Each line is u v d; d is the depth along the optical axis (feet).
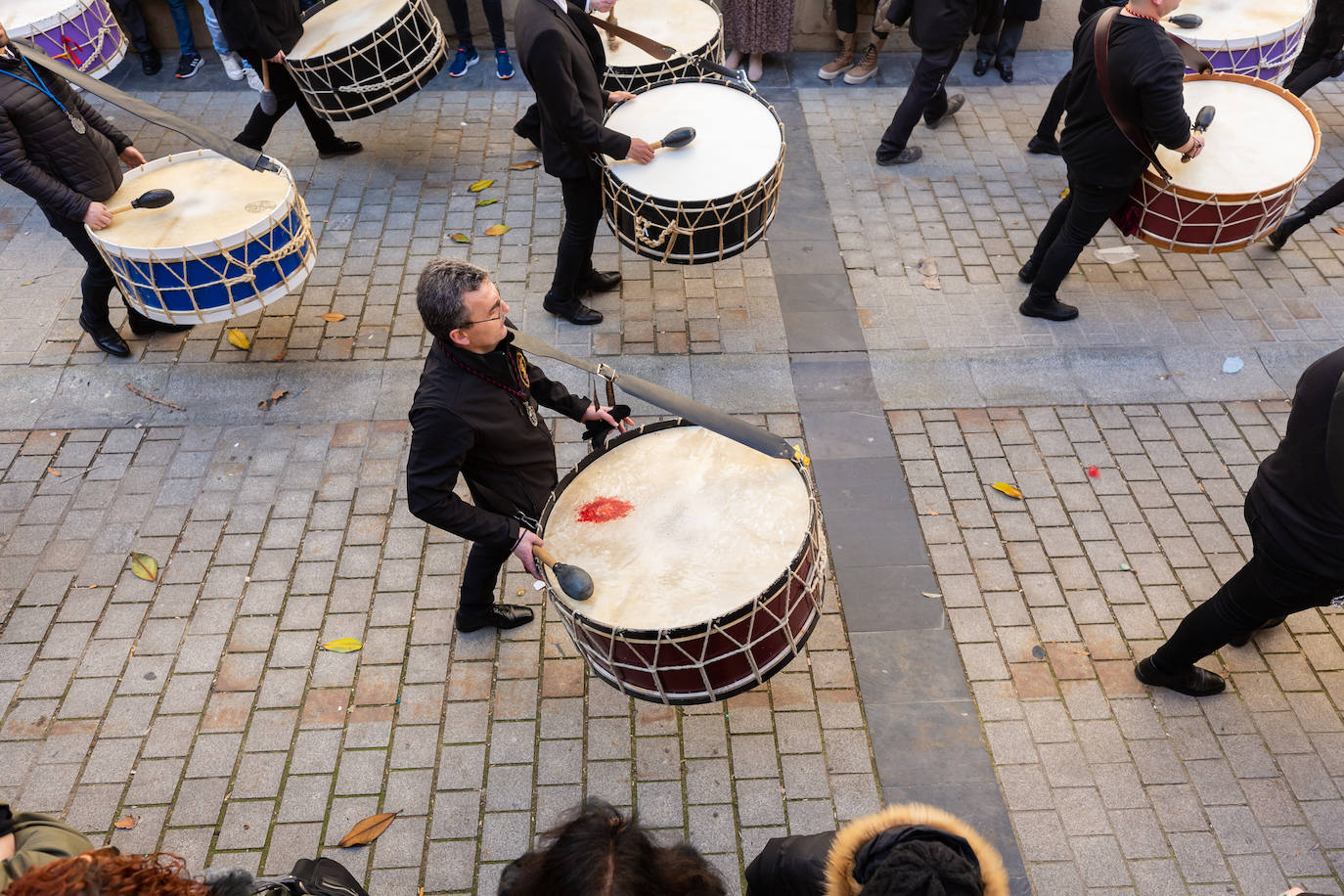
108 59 18.67
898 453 14.90
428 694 12.03
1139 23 12.85
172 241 13.76
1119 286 17.67
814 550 8.83
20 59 13.46
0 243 18.92
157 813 10.94
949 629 12.62
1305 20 17.88
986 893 5.42
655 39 17.90
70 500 14.34
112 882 4.65
